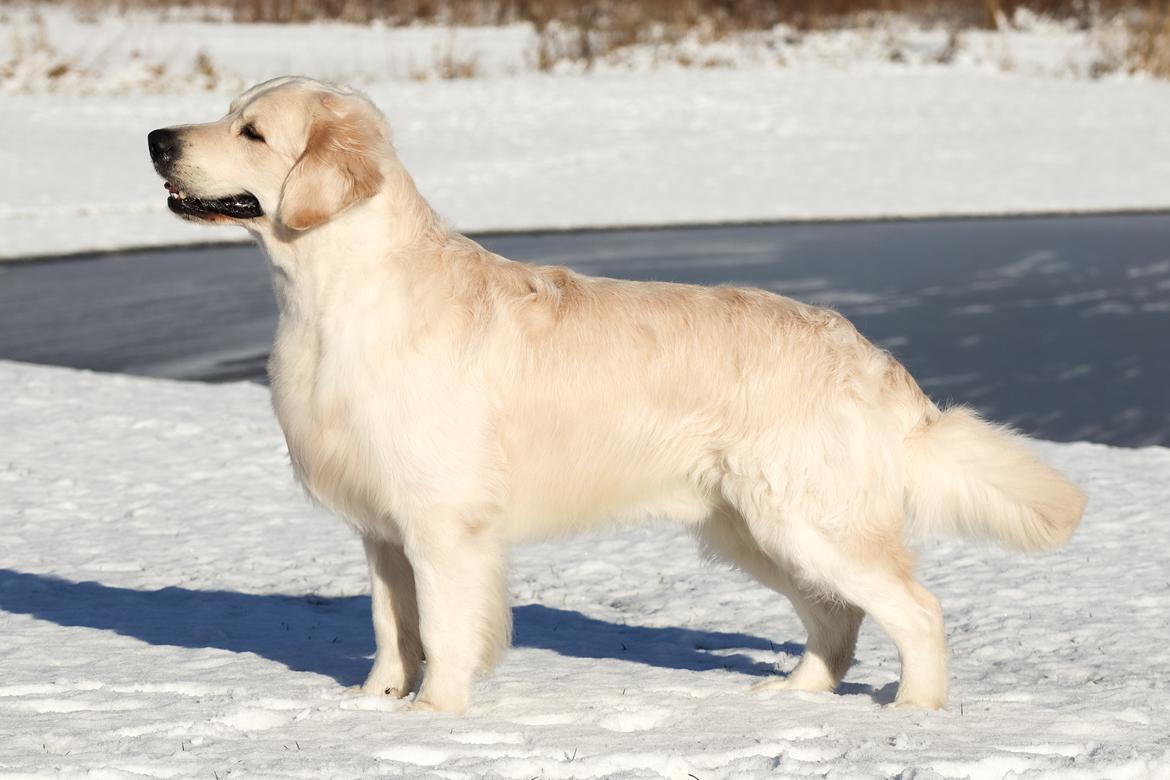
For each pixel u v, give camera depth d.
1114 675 8.35
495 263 7.35
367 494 7.11
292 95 7.05
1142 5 53.97
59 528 12.41
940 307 21.78
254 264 26.58
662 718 6.92
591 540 12.43
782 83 45.09
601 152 36.69
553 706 7.21
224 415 16.42
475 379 7.03
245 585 10.92
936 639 7.25
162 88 41.97
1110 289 23.06
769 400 7.15
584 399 7.18
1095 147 37.75
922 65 48.06
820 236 28.27
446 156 35.75
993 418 16.30
